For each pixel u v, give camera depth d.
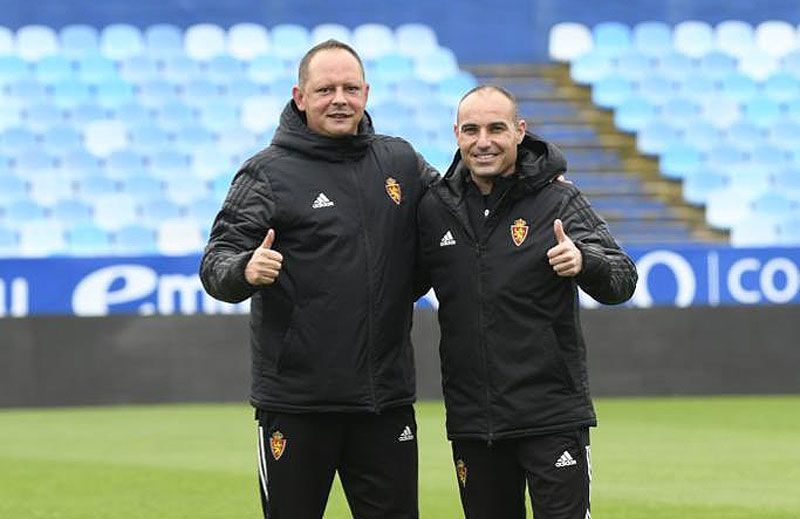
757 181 23.45
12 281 17.91
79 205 21.66
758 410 17.16
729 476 11.93
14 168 22.17
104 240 21.12
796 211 22.91
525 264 6.33
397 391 6.39
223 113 23.53
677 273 18.80
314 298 6.27
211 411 17.38
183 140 23.06
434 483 11.56
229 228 6.32
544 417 6.34
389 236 6.37
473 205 6.44
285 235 6.32
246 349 18.19
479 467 6.53
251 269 5.93
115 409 17.75
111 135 22.92
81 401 17.88
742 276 18.91
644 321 18.66
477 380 6.41
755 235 22.52
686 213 22.81
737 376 18.83
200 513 10.34
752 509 10.28
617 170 23.38
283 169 6.33
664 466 12.54
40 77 23.56
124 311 18.11
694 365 18.77
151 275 18.23
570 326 6.40
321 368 6.26
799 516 10.00
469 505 6.61
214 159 22.91
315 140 6.34
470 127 6.30
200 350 18.09
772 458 13.01
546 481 6.34
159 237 21.27
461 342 6.43
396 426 6.45
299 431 6.35
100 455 13.59
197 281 18.30
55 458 13.39
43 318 17.80
